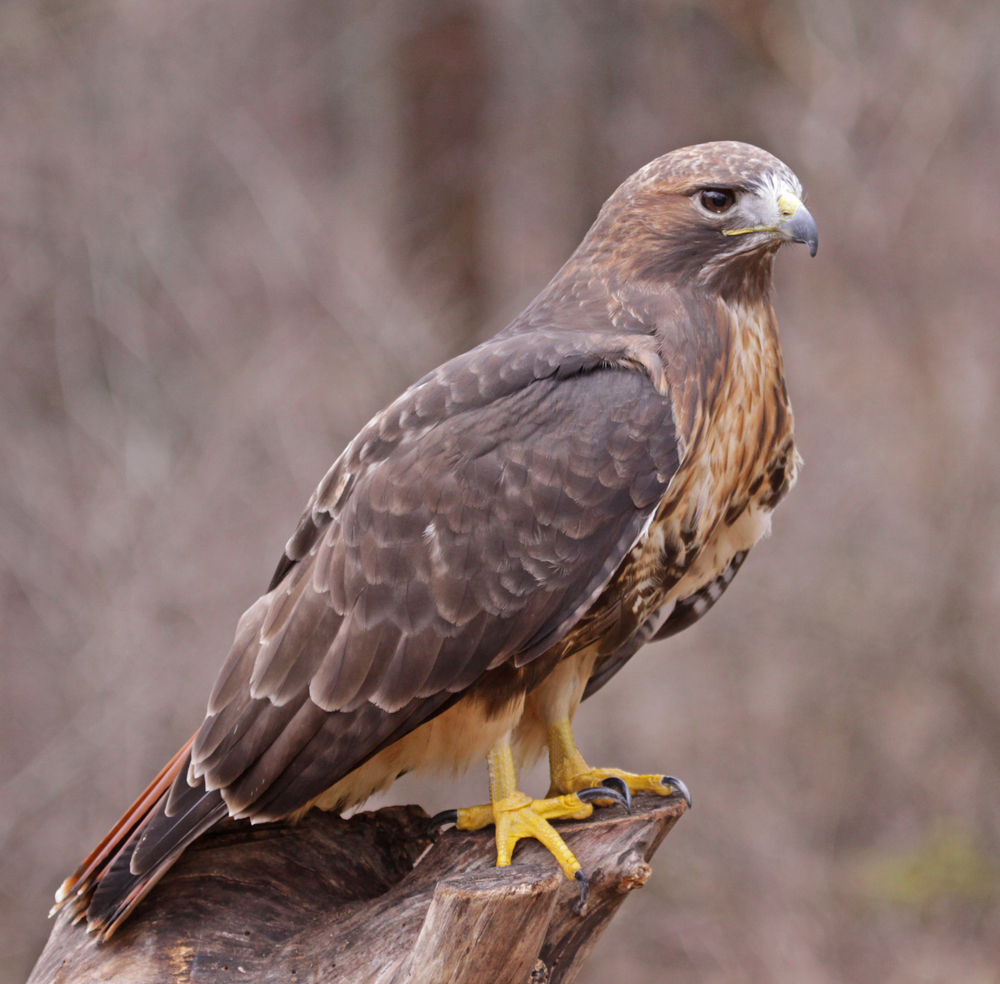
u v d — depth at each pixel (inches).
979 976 478.6
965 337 566.9
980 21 586.2
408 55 717.9
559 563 209.6
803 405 582.9
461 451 211.9
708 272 232.4
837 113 600.7
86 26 602.9
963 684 528.4
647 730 508.7
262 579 505.4
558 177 719.1
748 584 534.0
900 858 510.9
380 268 597.9
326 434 534.6
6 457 539.2
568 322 233.9
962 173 585.6
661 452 214.1
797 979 475.8
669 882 488.7
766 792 507.8
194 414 550.0
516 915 176.6
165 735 488.7
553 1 722.8
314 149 689.6
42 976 203.5
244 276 595.2
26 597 510.0
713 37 694.5
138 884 202.5
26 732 498.3
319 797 227.3
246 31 657.0
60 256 577.6
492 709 214.8
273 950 203.6
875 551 544.4
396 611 208.4
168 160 606.9
